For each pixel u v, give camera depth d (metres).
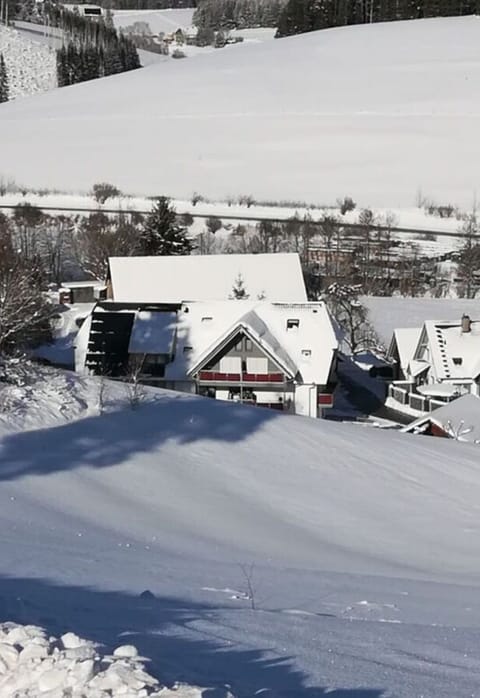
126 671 5.18
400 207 117.50
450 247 97.00
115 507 24.14
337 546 22.09
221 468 28.89
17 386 33.38
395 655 7.42
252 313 50.16
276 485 27.77
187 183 127.38
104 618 8.30
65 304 69.88
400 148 134.62
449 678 6.59
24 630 6.04
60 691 5.05
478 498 27.88
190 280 63.69
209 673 6.09
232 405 36.31
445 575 18.53
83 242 88.44
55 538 19.27
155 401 35.50
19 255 65.31
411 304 77.12
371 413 52.97
